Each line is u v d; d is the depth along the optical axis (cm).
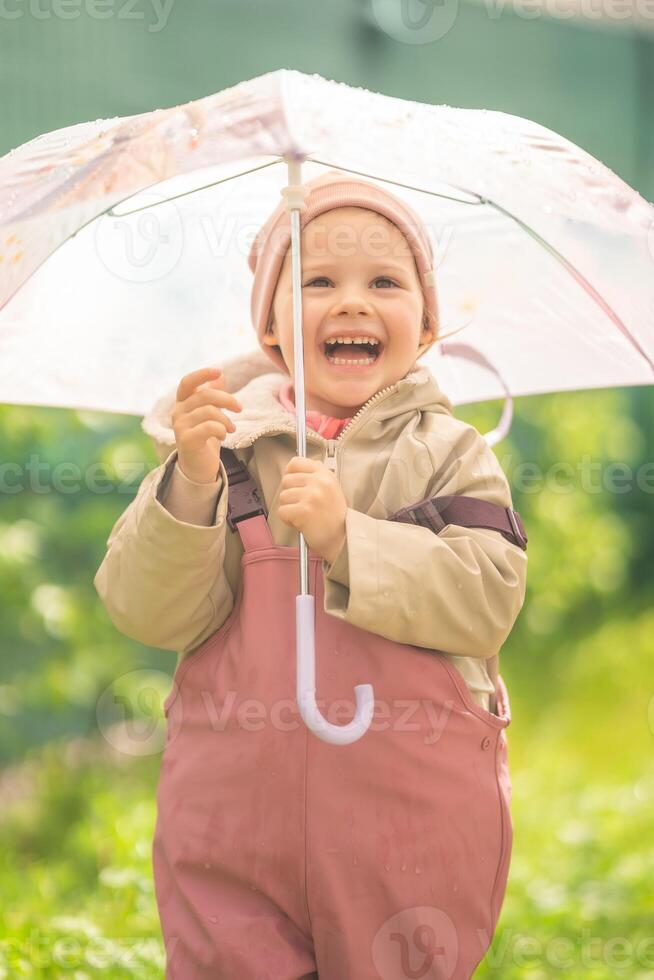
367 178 417
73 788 795
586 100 1111
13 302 443
